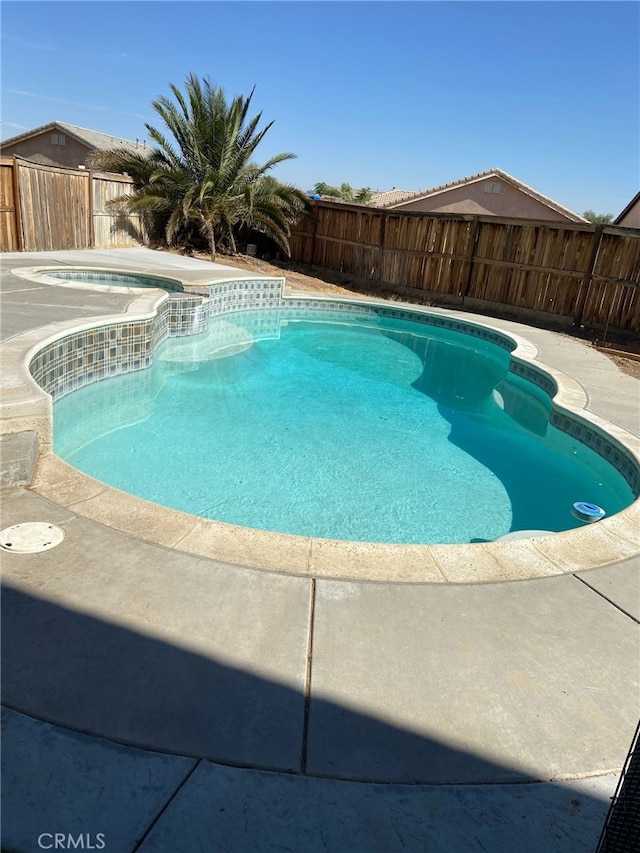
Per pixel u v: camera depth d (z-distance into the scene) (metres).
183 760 1.61
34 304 6.66
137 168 15.36
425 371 8.71
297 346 9.45
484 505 4.64
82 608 2.16
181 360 8.01
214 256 15.48
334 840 1.44
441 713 1.87
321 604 2.34
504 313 12.07
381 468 5.16
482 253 12.34
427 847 1.45
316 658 2.04
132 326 6.45
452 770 1.67
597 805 1.61
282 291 11.65
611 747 1.80
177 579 2.39
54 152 24.31
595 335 10.33
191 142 15.20
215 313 10.08
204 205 15.07
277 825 1.46
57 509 2.83
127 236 15.02
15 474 3.00
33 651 1.93
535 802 1.60
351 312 12.24
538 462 5.60
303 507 4.38
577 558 2.94
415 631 2.25
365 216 14.48
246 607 2.27
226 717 1.76
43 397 3.43
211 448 5.23
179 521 2.83
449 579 2.62
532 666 2.13
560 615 2.45
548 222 10.97
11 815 1.41
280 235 15.57
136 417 5.78
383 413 6.61
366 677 1.98
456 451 5.70
